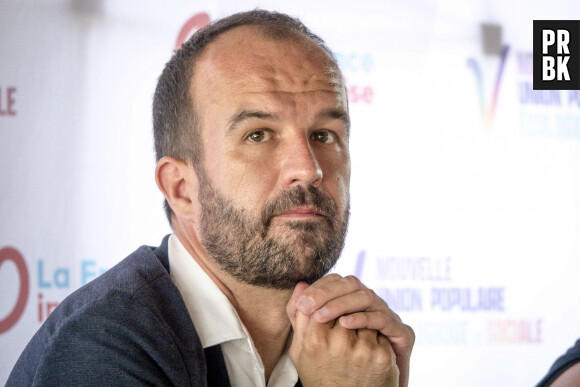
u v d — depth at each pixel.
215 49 2.43
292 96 2.34
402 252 5.95
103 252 5.24
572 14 6.50
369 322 2.34
